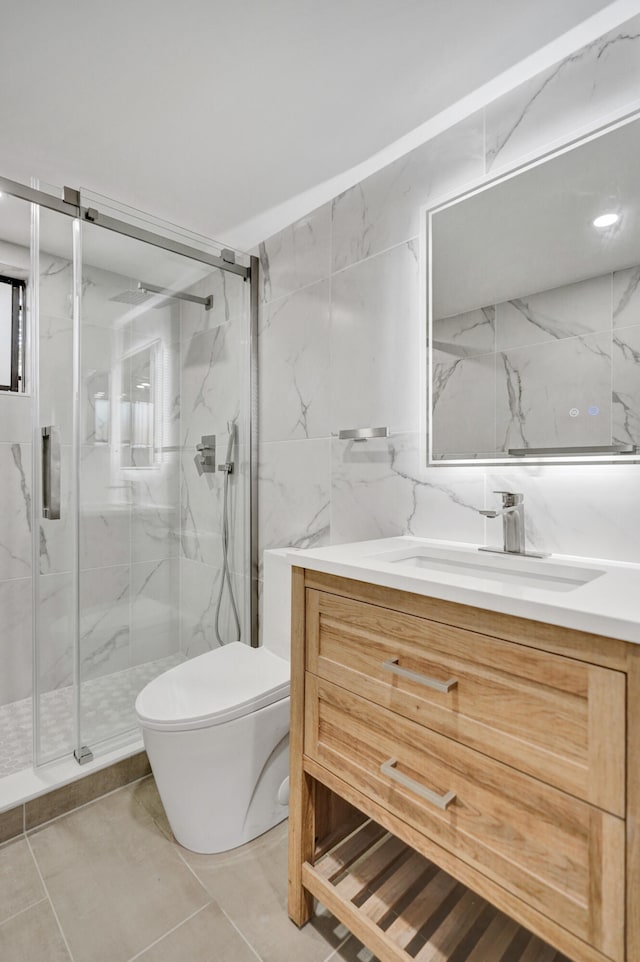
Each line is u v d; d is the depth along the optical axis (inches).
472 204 57.7
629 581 36.8
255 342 90.6
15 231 85.0
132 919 48.9
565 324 49.9
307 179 71.4
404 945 42.5
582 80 48.9
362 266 70.6
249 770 57.6
